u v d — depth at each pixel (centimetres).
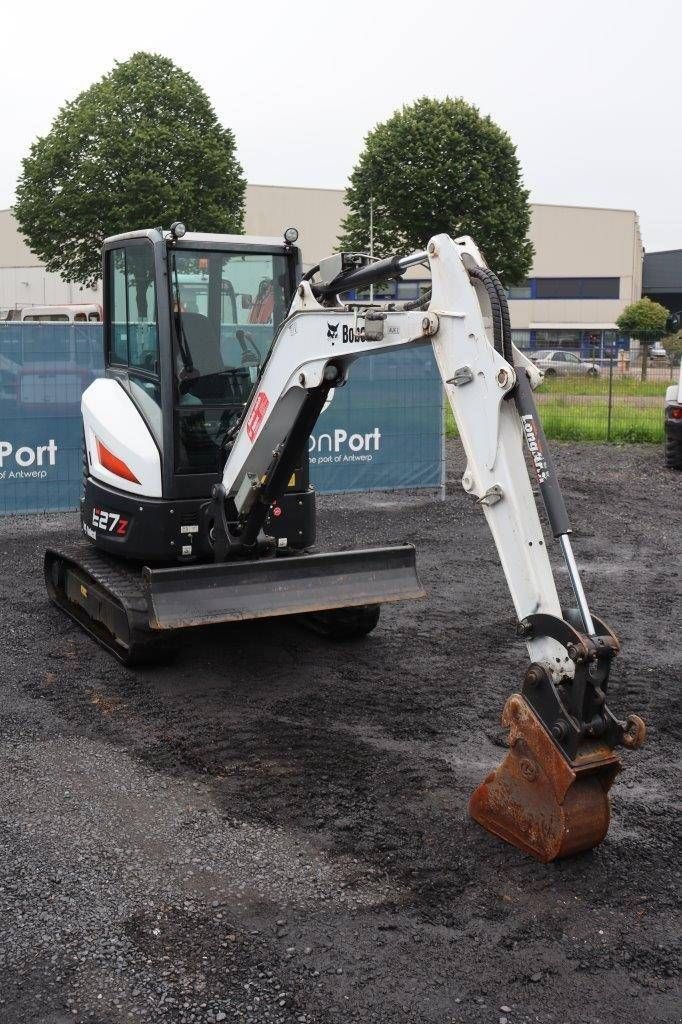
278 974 344
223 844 428
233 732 545
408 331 449
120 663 649
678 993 338
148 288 630
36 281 5356
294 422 555
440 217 3722
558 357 3222
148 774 494
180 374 626
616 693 611
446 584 861
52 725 553
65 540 995
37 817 449
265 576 605
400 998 333
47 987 336
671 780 494
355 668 648
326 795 473
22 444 1099
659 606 805
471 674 639
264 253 637
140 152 3419
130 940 362
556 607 411
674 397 1532
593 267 6116
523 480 416
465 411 428
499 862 414
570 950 360
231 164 3625
